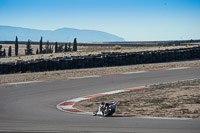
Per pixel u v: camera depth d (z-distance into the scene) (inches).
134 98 1162.0
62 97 1225.4
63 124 701.3
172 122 709.9
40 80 1679.4
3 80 1678.2
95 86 1481.3
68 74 1914.4
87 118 802.2
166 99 1110.4
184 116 815.7
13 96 1248.2
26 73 1998.0
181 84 1448.1
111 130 616.7
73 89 1409.9
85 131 611.8
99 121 742.5
